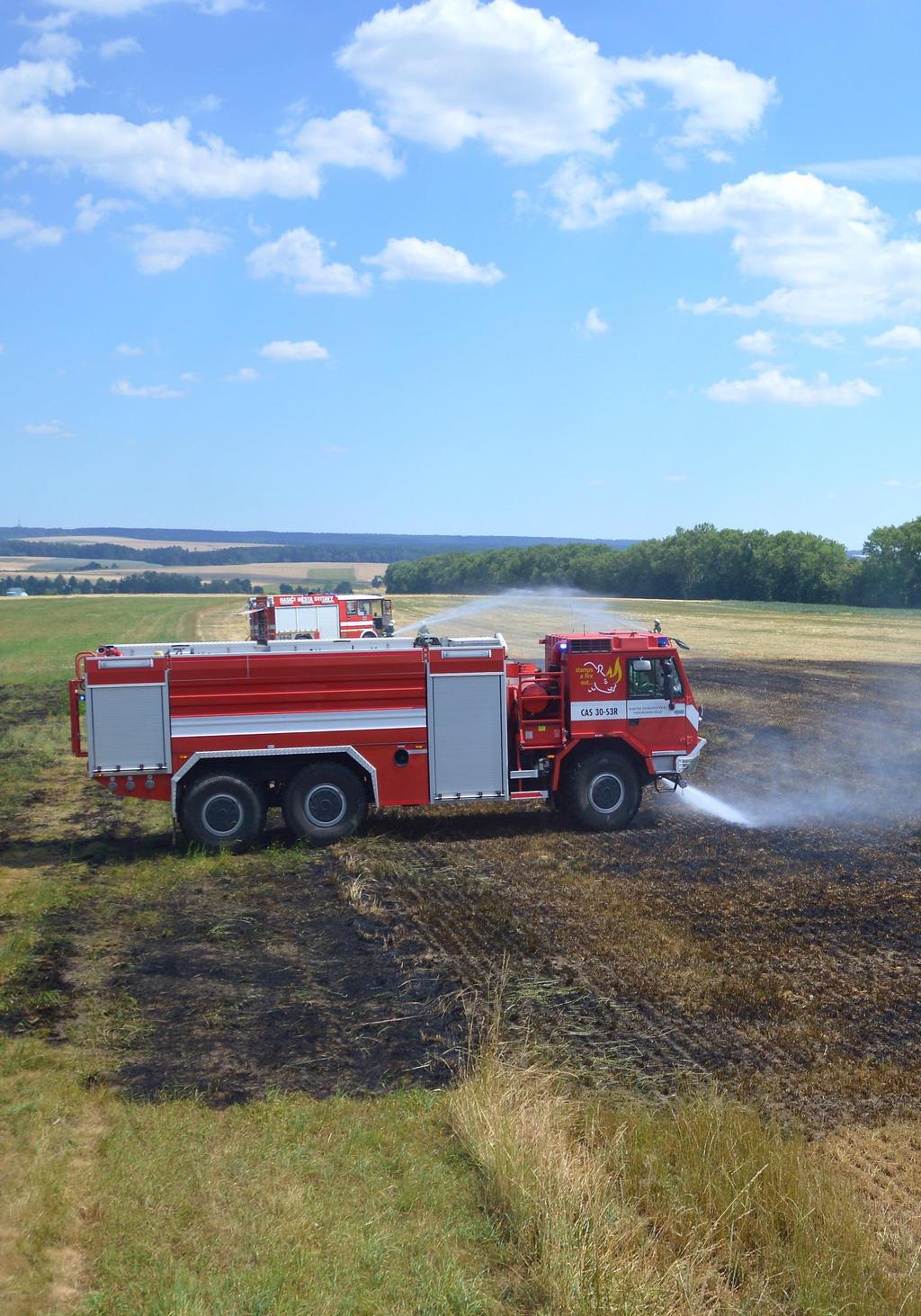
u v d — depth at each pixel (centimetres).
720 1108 769
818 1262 622
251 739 1480
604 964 1068
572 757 1589
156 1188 650
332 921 1199
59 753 2288
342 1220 632
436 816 1673
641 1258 616
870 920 1202
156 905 1259
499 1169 677
